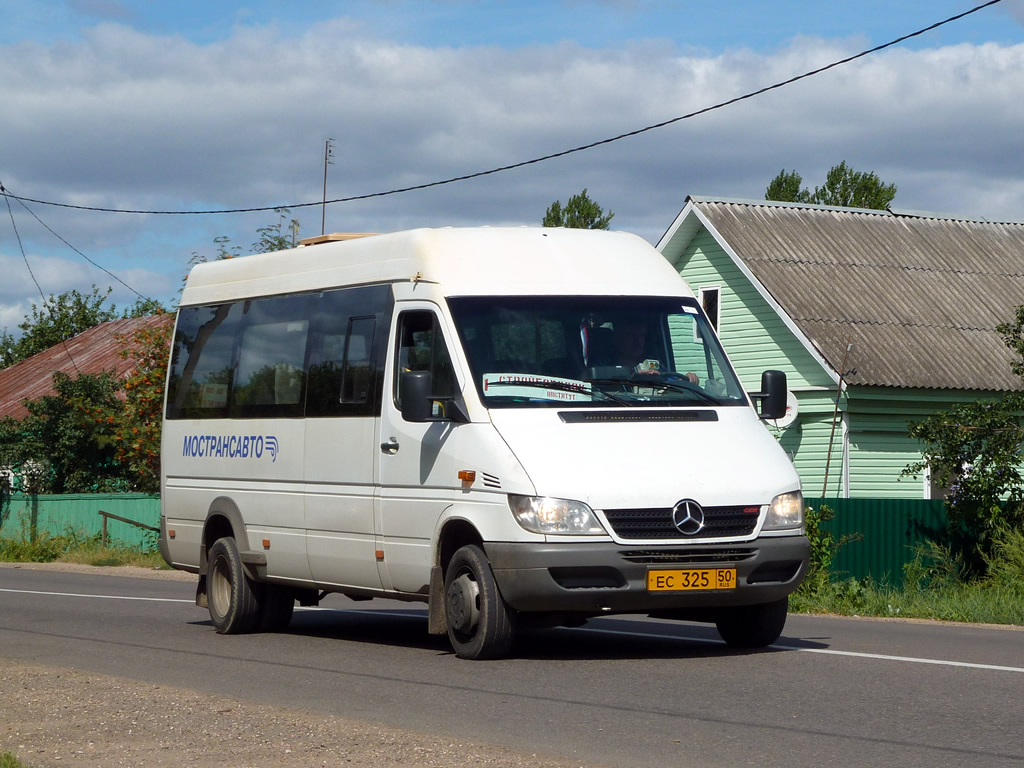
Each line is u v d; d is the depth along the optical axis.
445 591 14.41
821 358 37.25
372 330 15.84
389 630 18.59
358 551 15.80
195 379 19.50
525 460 13.48
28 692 12.26
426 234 15.49
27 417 51.44
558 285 15.04
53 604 23.56
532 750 9.59
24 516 48.62
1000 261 45.41
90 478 49.69
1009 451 29.48
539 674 13.11
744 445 14.10
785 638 16.66
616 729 10.30
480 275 14.99
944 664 13.67
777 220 43.66
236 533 18.09
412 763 8.97
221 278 19.47
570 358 14.52
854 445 37.62
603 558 13.11
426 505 14.59
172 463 19.81
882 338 38.72
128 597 25.45
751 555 13.52
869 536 29.33
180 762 9.16
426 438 14.64
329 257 17.02
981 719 10.55
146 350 42.97
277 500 17.33
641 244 16.17
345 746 9.56
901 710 10.97
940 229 46.28
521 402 14.11
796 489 14.02
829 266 41.91
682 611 14.80
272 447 17.45
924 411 38.38
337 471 16.14
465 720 10.77
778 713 10.87
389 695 12.13
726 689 12.08
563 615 13.87
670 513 13.32
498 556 13.47
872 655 14.43
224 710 11.13
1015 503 29.64
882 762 9.01
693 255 43.91
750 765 8.98
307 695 12.28
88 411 47.94
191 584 30.55
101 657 15.45
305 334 17.14
